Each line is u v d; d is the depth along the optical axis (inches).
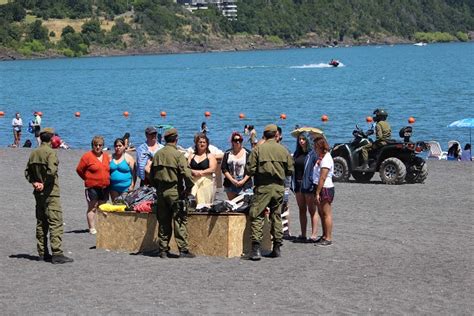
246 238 689.0
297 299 545.3
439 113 2866.6
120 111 3262.8
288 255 684.7
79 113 3036.4
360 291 563.8
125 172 792.3
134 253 699.4
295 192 748.6
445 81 4746.6
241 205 693.3
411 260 660.1
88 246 732.0
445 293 557.3
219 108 3282.5
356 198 1028.5
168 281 598.5
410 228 807.1
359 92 4023.1
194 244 687.7
